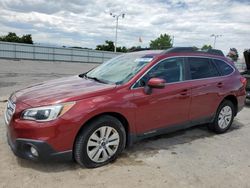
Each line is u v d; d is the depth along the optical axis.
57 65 30.73
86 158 3.72
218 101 5.41
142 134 4.31
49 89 3.98
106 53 44.50
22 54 36.28
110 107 3.78
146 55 4.76
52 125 3.39
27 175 3.56
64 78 4.90
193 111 4.97
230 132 5.86
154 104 4.30
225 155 4.53
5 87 10.87
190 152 4.57
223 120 5.67
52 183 3.40
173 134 5.48
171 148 4.71
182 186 3.47
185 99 4.75
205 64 5.30
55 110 3.43
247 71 9.09
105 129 3.86
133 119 4.10
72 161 3.97
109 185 3.41
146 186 3.43
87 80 4.54
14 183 3.36
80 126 3.57
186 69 4.88
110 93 3.88
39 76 16.27
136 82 4.15
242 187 3.53
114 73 4.57
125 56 5.17
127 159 4.16
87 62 41.94
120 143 4.04
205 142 5.11
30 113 3.43
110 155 3.97
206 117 5.28
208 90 5.14
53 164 3.87
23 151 3.51
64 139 3.49
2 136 4.82
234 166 4.12
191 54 5.06
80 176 3.59
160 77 4.46
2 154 4.10
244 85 6.00
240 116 7.40
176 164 4.08
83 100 3.63
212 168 4.02
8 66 23.58
